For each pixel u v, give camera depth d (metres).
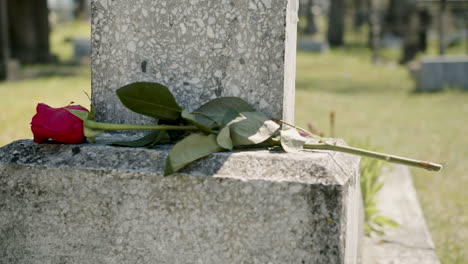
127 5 1.47
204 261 1.23
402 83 9.56
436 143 4.84
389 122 5.93
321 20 28.19
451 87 8.40
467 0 11.83
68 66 10.66
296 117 6.07
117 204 1.27
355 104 7.25
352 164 1.37
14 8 10.89
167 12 1.45
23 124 4.84
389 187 3.26
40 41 11.17
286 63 1.42
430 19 12.36
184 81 1.46
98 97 1.52
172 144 1.38
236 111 1.34
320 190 1.15
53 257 1.32
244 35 1.40
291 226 1.17
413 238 2.44
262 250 1.20
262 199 1.18
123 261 1.28
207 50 1.43
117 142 1.36
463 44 17.92
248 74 1.42
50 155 1.32
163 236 1.25
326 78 10.36
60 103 6.00
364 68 12.11
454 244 2.54
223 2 1.41
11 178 1.32
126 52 1.49
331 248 1.15
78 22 24.30
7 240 1.34
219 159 1.24
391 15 12.97
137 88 1.31
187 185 1.22
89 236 1.29
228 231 1.21
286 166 1.20
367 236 2.47
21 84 7.90
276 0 1.37
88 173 1.27
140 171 1.25
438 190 3.46
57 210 1.30
